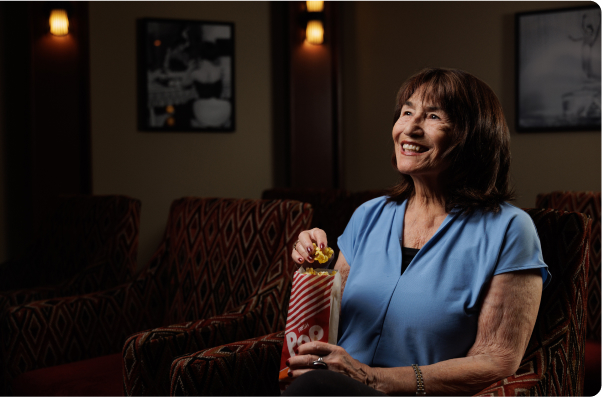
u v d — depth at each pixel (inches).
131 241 96.2
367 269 51.8
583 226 49.6
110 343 80.7
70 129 151.9
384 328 47.9
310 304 45.8
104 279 93.7
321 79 169.8
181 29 160.6
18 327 72.4
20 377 70.0
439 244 48.3
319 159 170.6
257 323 66.4
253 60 168.6
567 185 152.2
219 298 74.8
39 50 148.5
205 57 162.9
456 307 45.0
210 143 165.5
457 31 163.5
